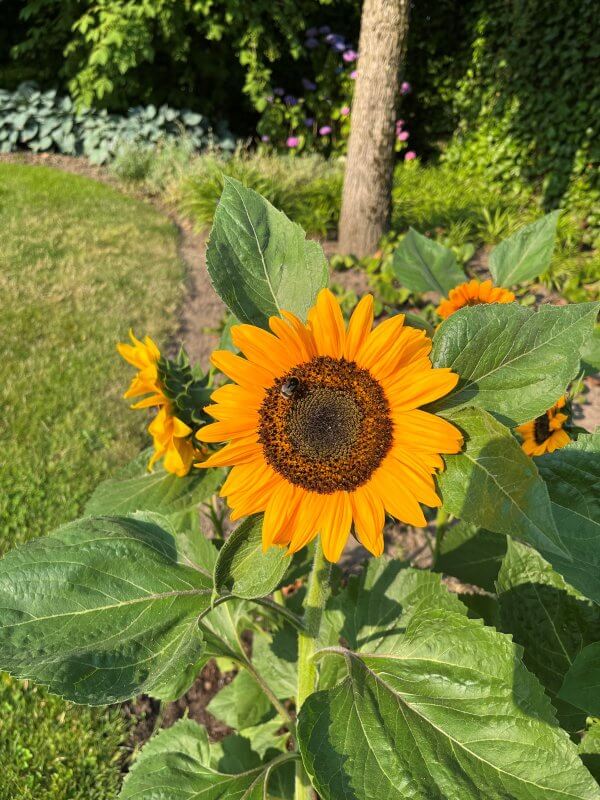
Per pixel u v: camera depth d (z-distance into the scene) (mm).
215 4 3125
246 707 720
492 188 2836
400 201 2631
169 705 897
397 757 369
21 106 3342
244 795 476
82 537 438
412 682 412
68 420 1439
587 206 2471
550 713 373
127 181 3035
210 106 3467
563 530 404
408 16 1997
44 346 1696
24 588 411
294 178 2715
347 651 452
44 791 785
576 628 490
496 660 399
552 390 351
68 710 861
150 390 511
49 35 3336
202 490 532
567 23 2498
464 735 381
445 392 354
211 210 2510
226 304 408
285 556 375
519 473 322
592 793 351
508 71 2775
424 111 3367
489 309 363
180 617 419
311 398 376
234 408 379
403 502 360
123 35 2947
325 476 371
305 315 416
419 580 535
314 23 3414
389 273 2037
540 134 2646
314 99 3357
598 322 1685
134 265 2172
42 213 2508
